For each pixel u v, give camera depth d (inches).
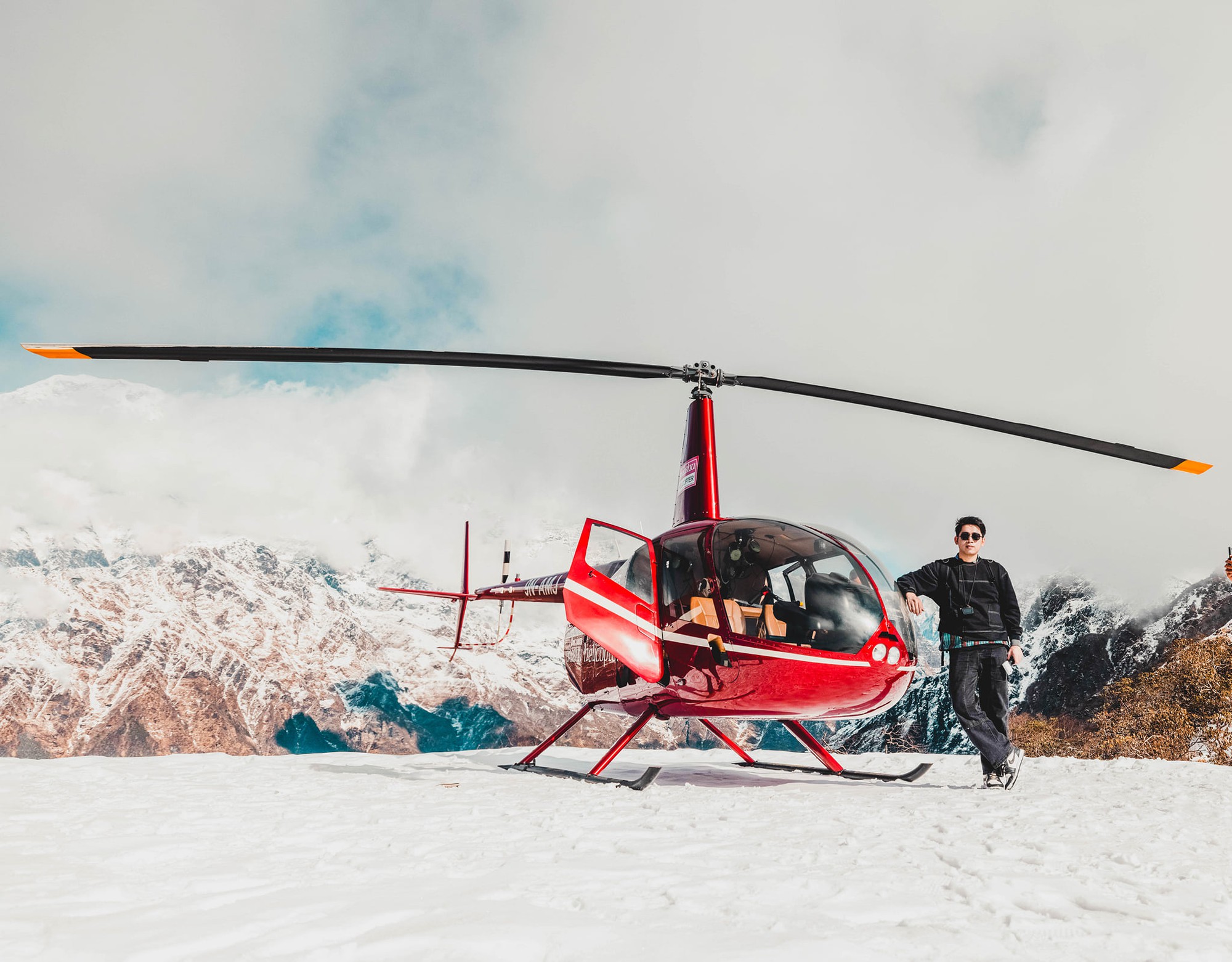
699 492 260.4
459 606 456.4
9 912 80.1
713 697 231.9
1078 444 232.7
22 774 219.9
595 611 232.4
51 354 184.4
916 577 239.1
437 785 209.9
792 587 228.1
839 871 105.3
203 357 195.8
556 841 125.2
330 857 111.0
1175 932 78.0
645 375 247.8
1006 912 85.3
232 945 70.8
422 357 213.9
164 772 236.2
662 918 80.5
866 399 246.1
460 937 71.0
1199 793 202.8
